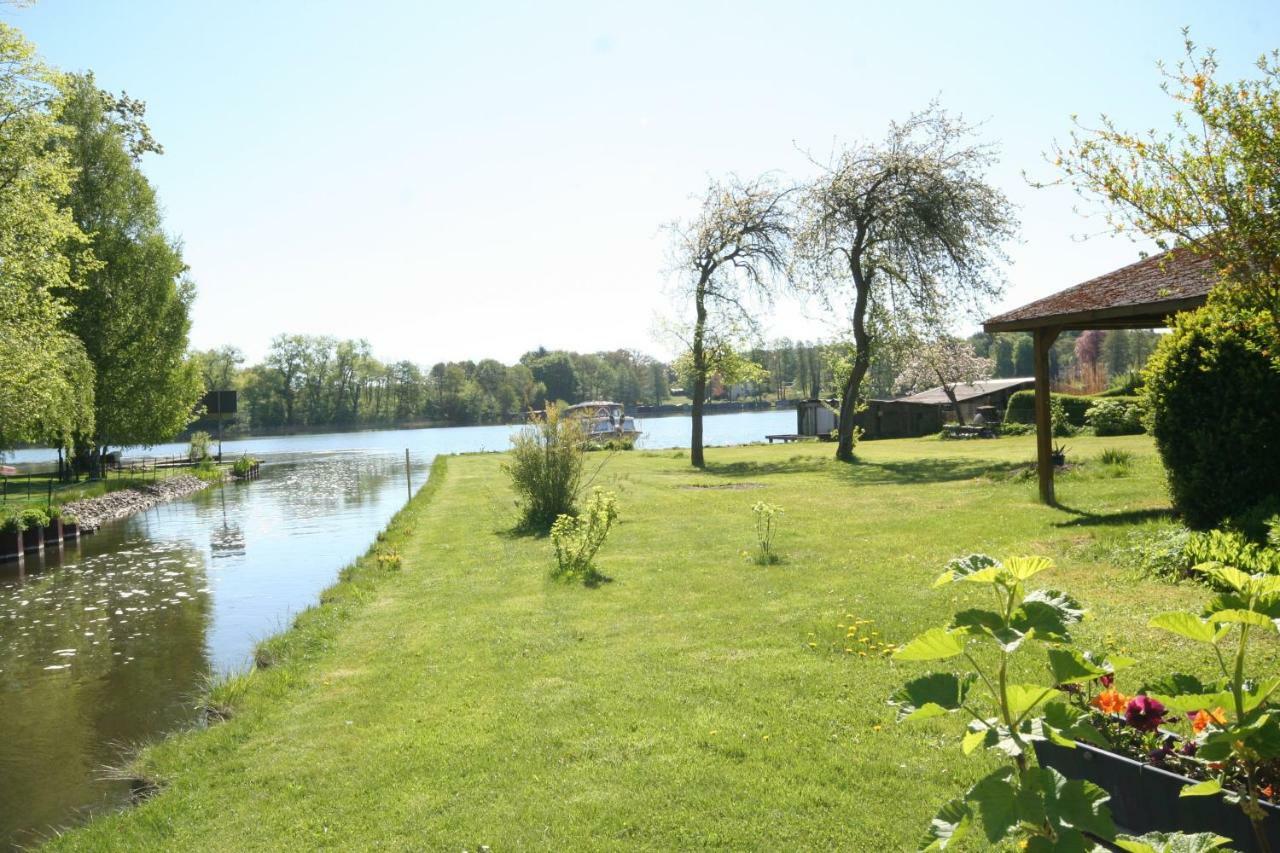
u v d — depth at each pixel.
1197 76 5.39
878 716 5.45
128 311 34.84
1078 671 2.30
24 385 22.69
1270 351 6.00
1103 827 2.08
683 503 18.00
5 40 21.48
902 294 27.55
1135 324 13.81
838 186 27.19
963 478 19.70
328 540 18.97
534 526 15.78
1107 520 11.65
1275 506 8.59
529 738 5.57
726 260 31.12
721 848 4.04
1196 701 2.32
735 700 5.95
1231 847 2.84
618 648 7.49
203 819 4.91
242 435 106.81
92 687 8.84
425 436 95.44
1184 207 5.41
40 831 5.48
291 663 8.06
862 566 10.17
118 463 44.62
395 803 4.82
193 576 15.35
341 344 112.19
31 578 16.09
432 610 9.72
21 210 21.98
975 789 2.27
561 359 126.06
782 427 82.94
